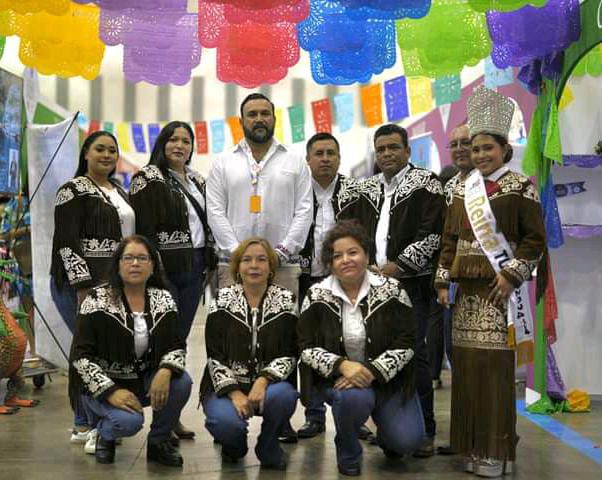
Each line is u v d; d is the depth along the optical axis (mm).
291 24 4000
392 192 3936
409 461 3572
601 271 5148
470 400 3309
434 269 3818
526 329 3258
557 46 4008
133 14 3785
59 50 4160
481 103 3330
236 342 3455
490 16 3912
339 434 3299
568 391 5121
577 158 4984
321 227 4184
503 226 3229
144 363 3523
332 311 3396
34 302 5199
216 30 3906
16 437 4016
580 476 3326
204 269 4164
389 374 3268
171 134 4082
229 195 3906
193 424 4387
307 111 11375
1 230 5148
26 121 5652
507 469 3430
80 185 3828
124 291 3500
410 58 4293
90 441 3689
